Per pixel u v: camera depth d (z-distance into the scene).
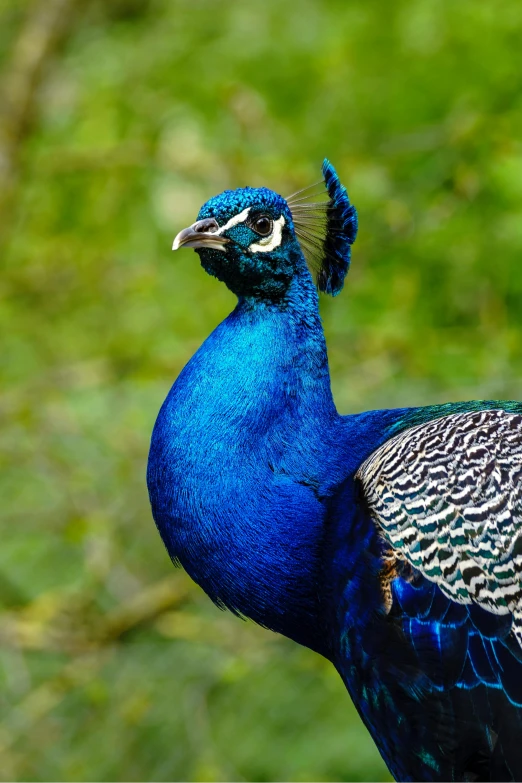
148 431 12.00
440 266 11.77
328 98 13.43
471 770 5.82
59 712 11.95
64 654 12.21
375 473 6.13
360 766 11.42
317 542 6.19
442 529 5.83
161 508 6.41
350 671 6.05
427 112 12.98
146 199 13.58
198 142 13.02
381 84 13.39
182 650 11.98
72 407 12.25
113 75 14.65
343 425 6.65
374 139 13.04
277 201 6.73
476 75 12.73
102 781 11.51
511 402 6.77
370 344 11.67
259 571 6.23
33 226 14.47
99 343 13.22
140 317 12.99
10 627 11.46
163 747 11.68
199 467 6.27
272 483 6.28
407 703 5.86
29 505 12.84
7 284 13.27
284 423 6.44
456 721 5.77
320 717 11.86
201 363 6.55
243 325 6.64
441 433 6.14
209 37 14.98
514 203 11.03
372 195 11.96
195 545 6.30
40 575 12.91
